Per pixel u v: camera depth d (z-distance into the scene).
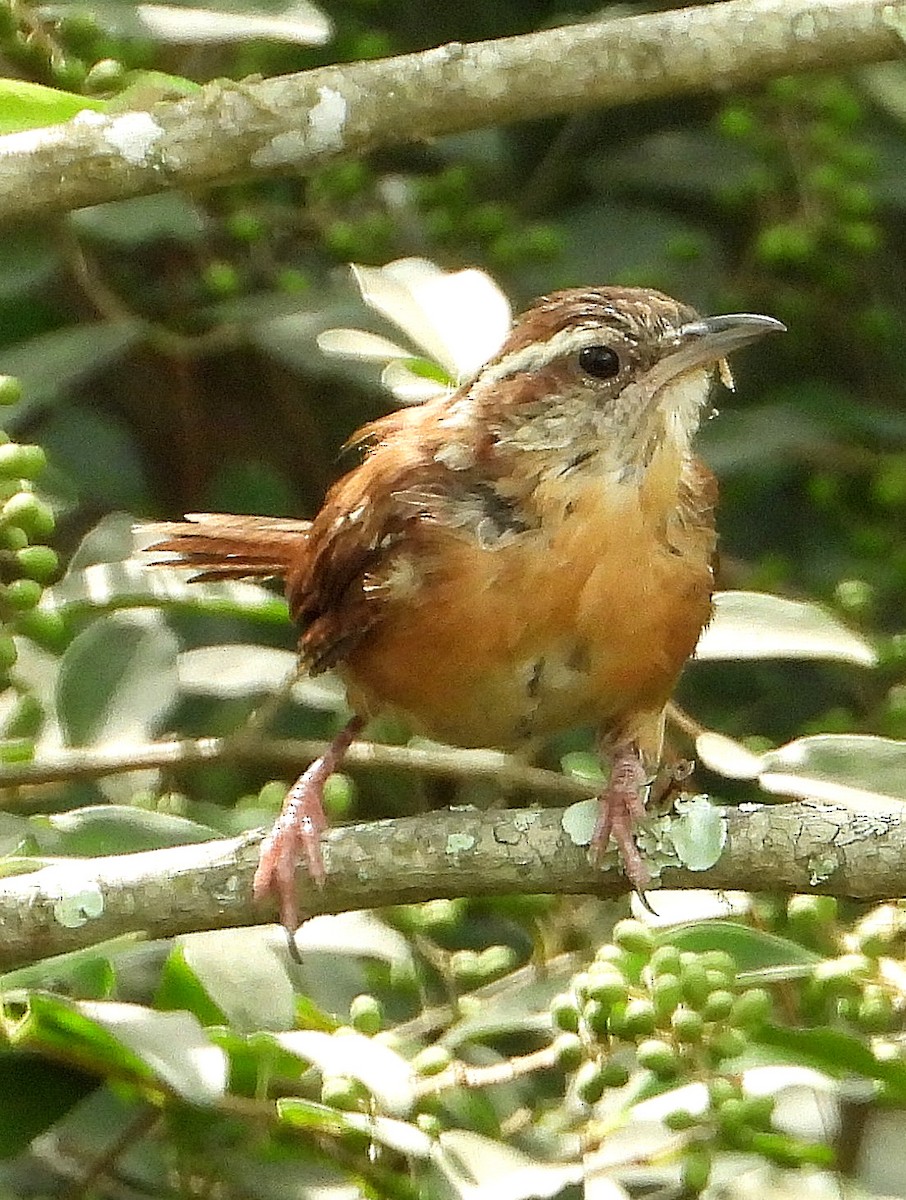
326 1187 7.98
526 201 12.20
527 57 7.97
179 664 9.36
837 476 11.68
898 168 11.98
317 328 10.70
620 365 7.65
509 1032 8.89
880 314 11.75
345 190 11.11
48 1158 8.67
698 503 7.88
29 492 8.23
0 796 9.48
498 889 7.06
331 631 7.98
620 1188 7.66
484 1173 7.26
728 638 8.52
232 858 7.11
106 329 10.73
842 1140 8.62
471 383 8.04
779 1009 8.36
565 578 7.55
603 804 7.08
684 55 8.01
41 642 8.86
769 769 7.91
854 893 6.88
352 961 9.09
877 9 8.05
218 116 7.81
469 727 8.08
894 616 11.62
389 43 11.83
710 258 12.00
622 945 7.41
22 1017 7.53
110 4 8.80
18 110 8.16
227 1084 7.46
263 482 12.38
